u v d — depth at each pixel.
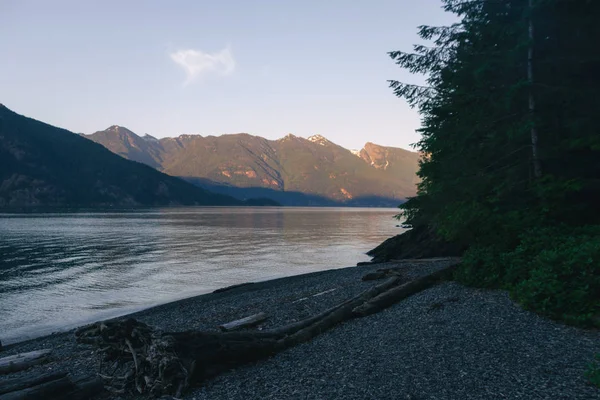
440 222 16.66
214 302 18.33
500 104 14.23
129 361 7.38
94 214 153.75
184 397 6.38
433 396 5.50
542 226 12.62
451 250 27.38
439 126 18.06
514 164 14.59
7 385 5.95
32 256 41.72
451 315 9.63
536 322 8.40
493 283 11.73
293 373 7.02
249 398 6.07
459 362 6.66
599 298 8.39
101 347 7.21
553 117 13.84
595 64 13.84
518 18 15.13
